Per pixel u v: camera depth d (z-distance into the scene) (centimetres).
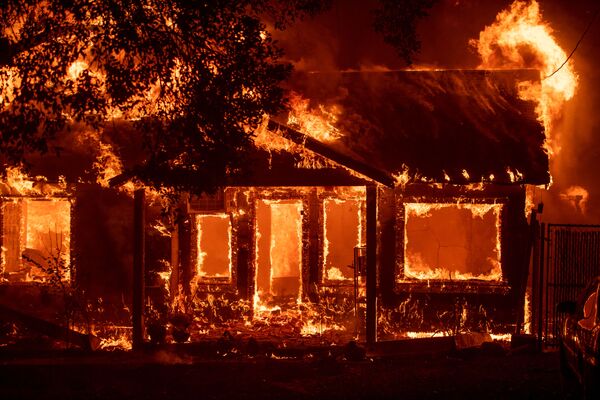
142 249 1433
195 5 1085
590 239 1259
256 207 1648
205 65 1106
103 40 1058
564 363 974
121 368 1180
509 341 1479
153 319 1573
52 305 1622
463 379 1069
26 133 1027
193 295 1636
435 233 1777
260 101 1120
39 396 990
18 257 1711
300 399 955
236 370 1171
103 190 1630
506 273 1546
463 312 1553
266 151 1435
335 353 1344
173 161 1136
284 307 1784
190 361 1280
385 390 1007
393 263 1573
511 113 1697
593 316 825
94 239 1627
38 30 1063
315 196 1633
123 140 1627
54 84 1048
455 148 1588
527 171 1523
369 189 1413
